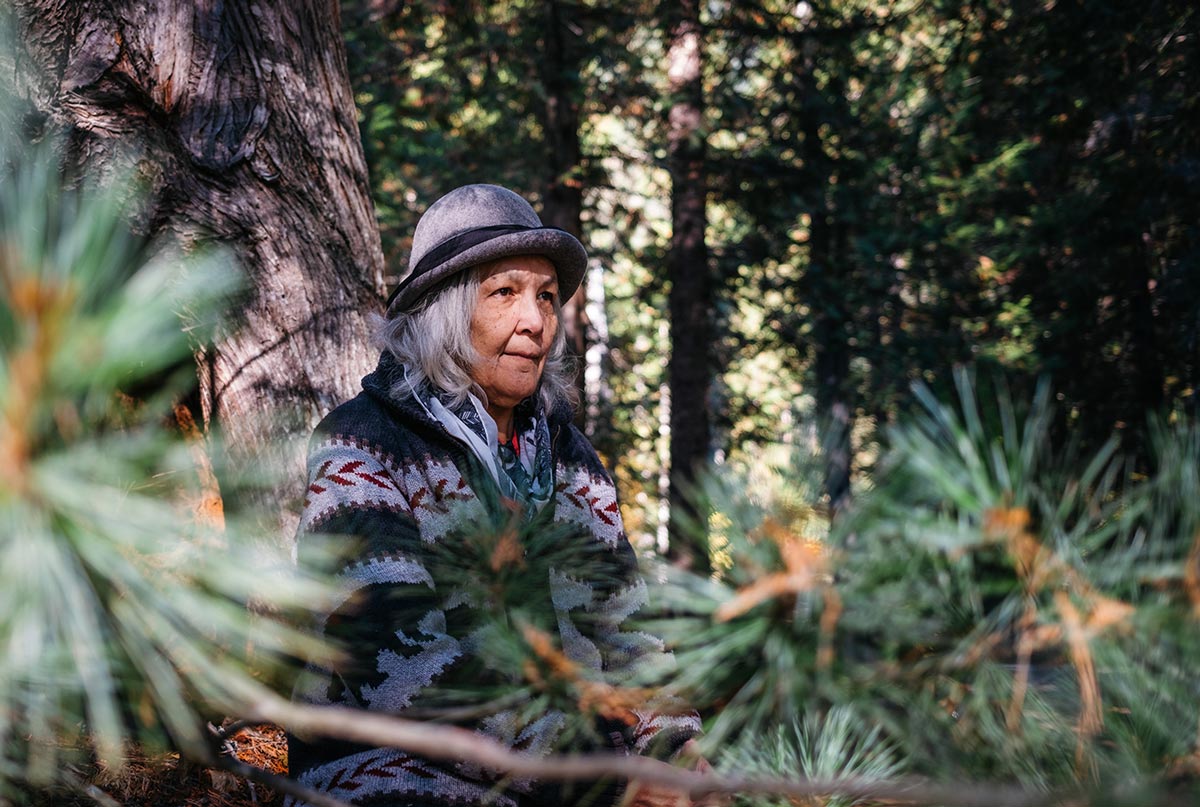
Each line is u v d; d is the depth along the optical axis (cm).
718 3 889
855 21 866
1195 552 70
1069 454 75
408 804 150
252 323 241
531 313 185
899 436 73
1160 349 770
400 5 786
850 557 73
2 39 70
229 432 231
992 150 861
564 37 863
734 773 94
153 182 232
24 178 53
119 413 64
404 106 795
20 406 50
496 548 113
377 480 165
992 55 772
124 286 53
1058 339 814
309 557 83
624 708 96
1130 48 712
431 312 184
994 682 75
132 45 236
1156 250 779
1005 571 73
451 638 143
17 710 67
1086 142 789
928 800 65
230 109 246
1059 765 73
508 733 122
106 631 63
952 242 887
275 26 255
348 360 251
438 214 198
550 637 104
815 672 75
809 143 934
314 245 252
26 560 53
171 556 61
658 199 1013
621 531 189
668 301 1034
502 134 916
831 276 925
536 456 187
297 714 66
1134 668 72
